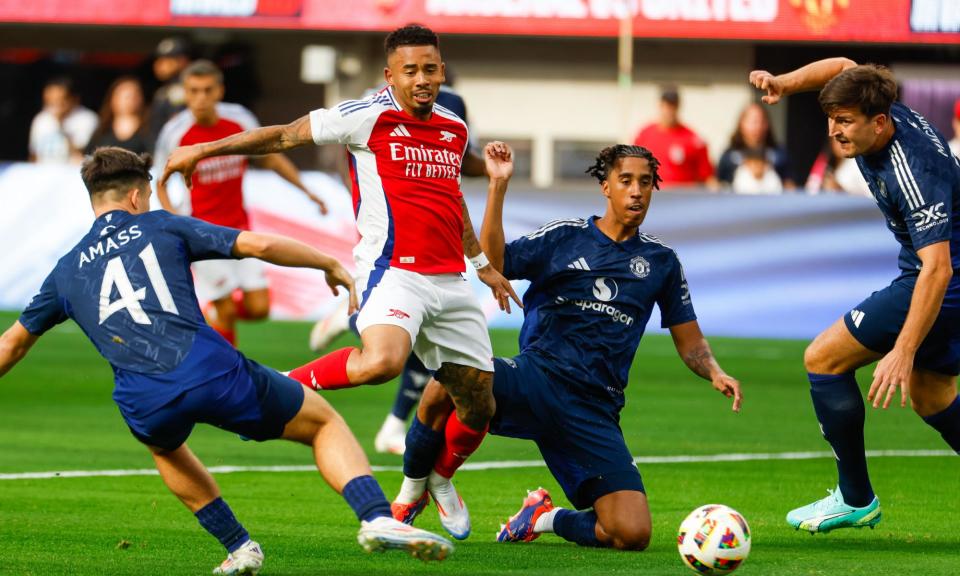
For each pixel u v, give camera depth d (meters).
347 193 49.97
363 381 18.62
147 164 17.28
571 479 19.89
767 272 49.59
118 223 16.55
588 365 20.14
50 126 63.31
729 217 49.69
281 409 15.95
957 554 18.80
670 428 32.66
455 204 19.86
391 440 28.83
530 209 49.72
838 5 61.44
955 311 19.41
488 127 70.25
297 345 45.41
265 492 23.95
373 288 19.27
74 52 69.56
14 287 52.00
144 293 16.02
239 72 68.44
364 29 62.78
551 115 69.88
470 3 62.44
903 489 24.88
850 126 18.75
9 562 17.44
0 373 16.97
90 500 22.77
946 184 18.58
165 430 15.91
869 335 19.53
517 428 20.17
